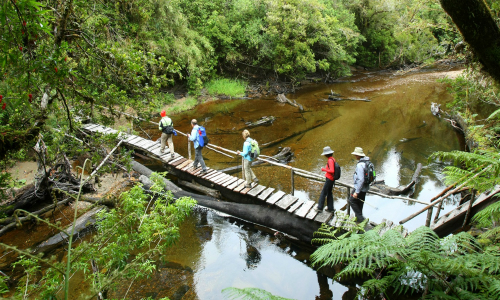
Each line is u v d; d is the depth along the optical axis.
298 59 21.73
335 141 13.12
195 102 19.17
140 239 3.79
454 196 8.78
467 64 7.09
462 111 13.20
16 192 7.88
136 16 14.95
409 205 8.49
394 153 11.77
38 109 4.41
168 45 17.84
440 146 12.22
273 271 6.27
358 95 21.17
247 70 24.09
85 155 9.86
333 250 4.26
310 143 12.99
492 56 2.81
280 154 11.46
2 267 6.09
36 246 6.82
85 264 3.32
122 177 9.83
